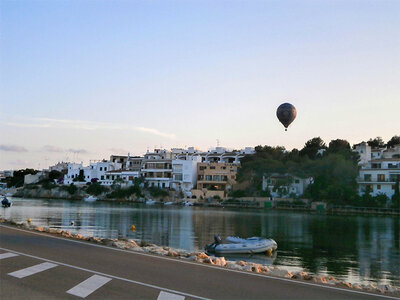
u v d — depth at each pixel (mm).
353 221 81938
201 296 12945
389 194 109625
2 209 95375
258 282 15672
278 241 51188
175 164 150750
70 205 118000
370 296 14617
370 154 133375
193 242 47438
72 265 17125
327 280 20531
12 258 18234
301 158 133125
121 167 176625
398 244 49750
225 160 161875
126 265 17734
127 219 75312
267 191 126062
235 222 75438
